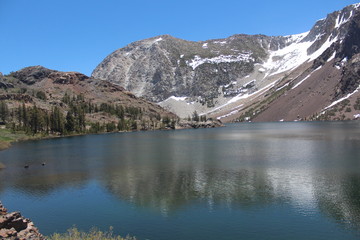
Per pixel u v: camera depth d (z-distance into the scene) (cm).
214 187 5081
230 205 4144
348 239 3070
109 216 3834
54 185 5481
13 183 5684
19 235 2247
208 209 4003
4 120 19488
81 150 10962
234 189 4931
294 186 5016
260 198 4419
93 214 3919
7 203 4469
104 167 7219
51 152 10412
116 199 4541
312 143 11312
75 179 5944
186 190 4941
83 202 4441
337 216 3662
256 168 6612
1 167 7425
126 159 8462
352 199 4269
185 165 7244
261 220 3594
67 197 4712
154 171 6588
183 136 17988
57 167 7331
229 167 6825
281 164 6988
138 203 4325
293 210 3897
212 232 3288
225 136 17112
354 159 7300
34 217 3859
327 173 5884
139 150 10712
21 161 8350
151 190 4997
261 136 16088
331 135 14562
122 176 6134
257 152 9256
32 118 18138
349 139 12219
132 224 3556
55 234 2962
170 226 3472
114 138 17175
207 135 18562
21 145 13138
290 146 10594
